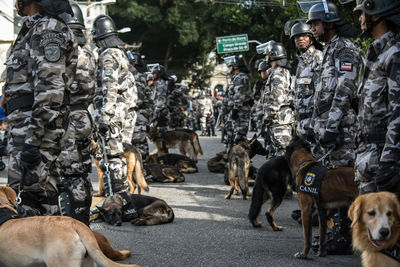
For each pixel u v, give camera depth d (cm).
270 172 552
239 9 3912
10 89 365
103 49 626
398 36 348
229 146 1284
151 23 4509
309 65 596
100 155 741
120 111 623
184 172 1084
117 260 430
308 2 598
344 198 431
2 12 1513
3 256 318
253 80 4003
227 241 506
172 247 480
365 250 310
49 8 359
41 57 353
